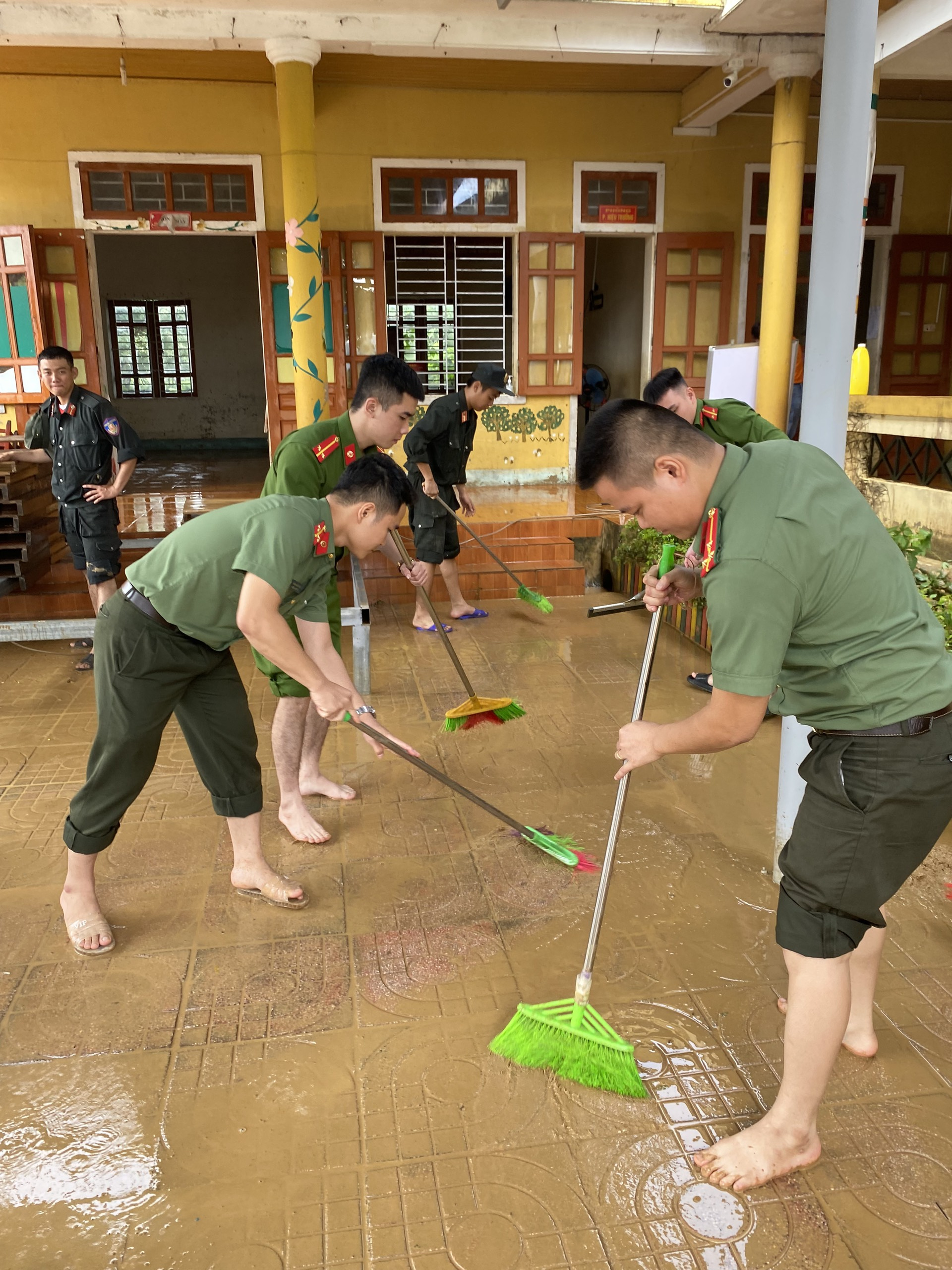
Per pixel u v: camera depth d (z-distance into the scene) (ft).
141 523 22.53
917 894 8.73
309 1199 5.62
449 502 17.54
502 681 14.93
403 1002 7.38
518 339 27.66
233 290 44.45
